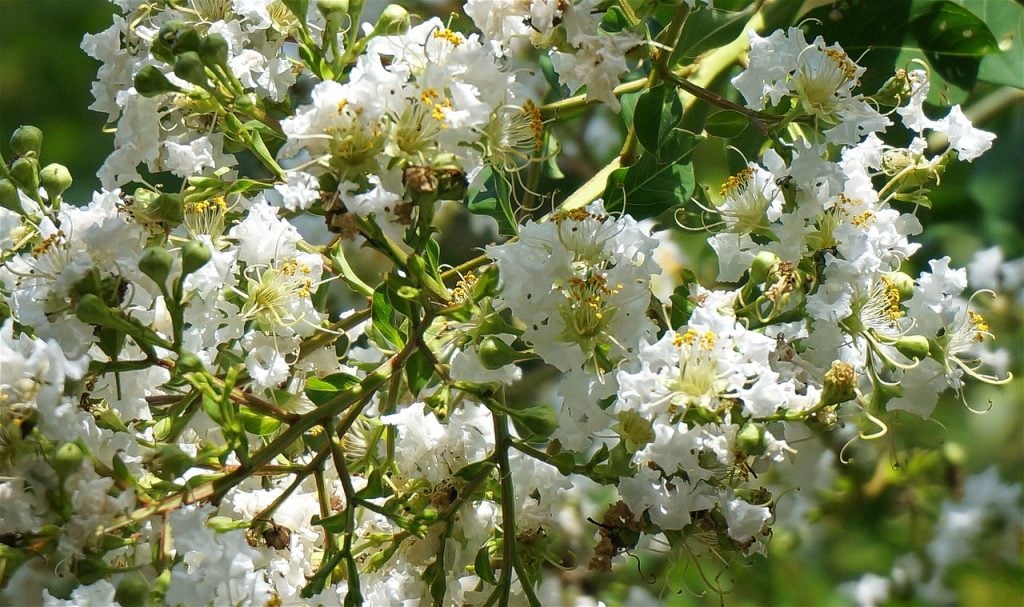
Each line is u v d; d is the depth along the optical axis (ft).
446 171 2.51
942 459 3.38
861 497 3.39
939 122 2.76
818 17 2.89
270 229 2.65
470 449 2.66
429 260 2.61
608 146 3.27
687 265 3.19
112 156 2.68
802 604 3.44
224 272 2.61
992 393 3.54
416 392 2.58
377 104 2.51
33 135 2.65
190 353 2.52
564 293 2.56
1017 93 3.24
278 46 2.69
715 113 2.77
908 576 3.48
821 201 2.63
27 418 2.48
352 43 2.64
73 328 2.52
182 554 2.52
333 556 2.56
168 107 2.69
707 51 2.77
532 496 2.71
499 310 2.59
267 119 2.68
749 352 2.54
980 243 3.38
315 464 2.57
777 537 3.38
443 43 2.57
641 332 2.56
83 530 2.46
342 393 2.58
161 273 2.51
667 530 2.58
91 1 4.42
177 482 2.57
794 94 2.66
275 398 2.64
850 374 2.54
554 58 2.70
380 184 2.51
